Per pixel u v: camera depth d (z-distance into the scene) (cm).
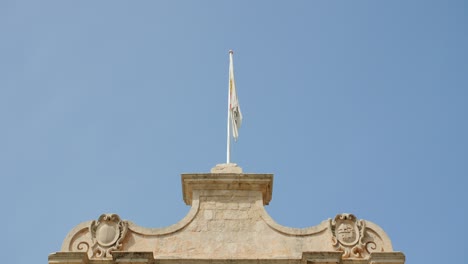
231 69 3703
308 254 2938
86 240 3039
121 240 3041
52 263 2927
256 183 3192
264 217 3119
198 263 2953
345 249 3019
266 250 3038
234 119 3528
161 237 3070
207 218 3117
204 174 3191
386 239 3038
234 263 2950
